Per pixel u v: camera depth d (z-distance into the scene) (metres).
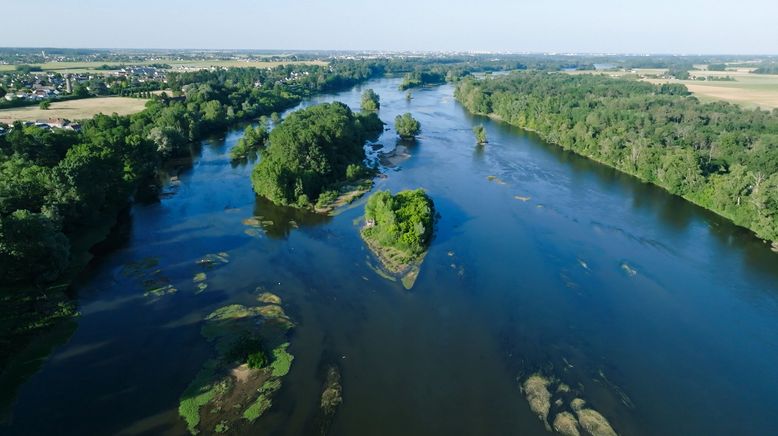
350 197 113.62
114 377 55.12
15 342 60.31
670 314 71.12
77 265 80.06
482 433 49.09
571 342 64.06
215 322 65.81
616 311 71.31
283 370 56.84
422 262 83.62
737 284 80.00
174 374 55.81
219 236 93.25
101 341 61.41
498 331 65.94
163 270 79.62
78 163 92.62
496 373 57.91
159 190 119.44
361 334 64.38
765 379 58.28
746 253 91.44
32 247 70.25
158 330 63.91
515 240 93.75
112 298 71.25
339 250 87.81
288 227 97.81
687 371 59.22
